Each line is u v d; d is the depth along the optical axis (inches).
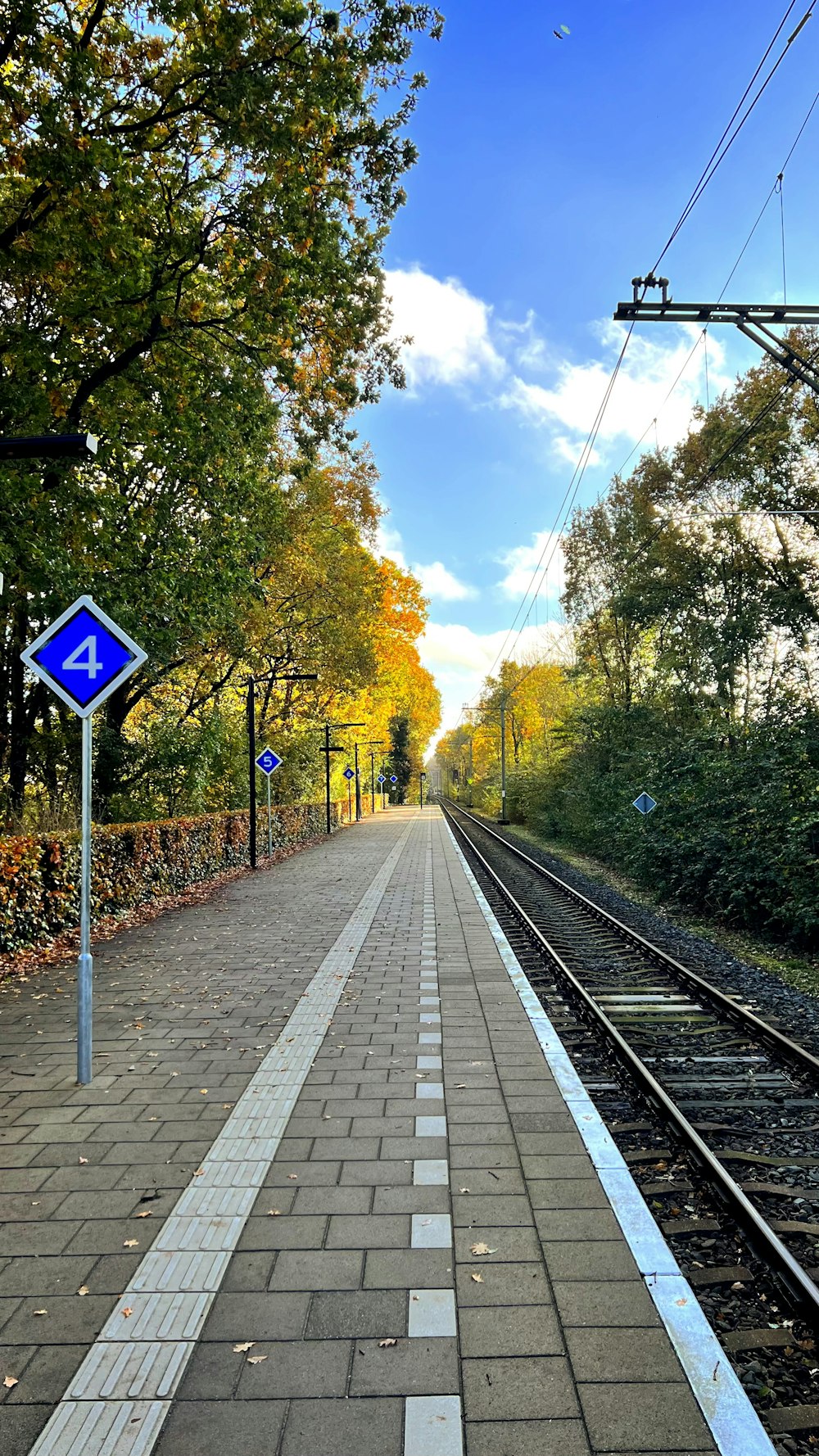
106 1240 143.2
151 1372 109.3
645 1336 116.0
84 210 365.4
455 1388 106.0
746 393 849.5
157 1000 315.0
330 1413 101.8
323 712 1592.0
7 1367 111.2
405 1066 233.8
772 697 797.2
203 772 957.2
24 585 484.1
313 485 1028.5
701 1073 256.1
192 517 698.2
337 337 483.2
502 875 868.0
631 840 874.1
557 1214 150.3
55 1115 199.6
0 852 398.9
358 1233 144.0
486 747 2731.3
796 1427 104.2
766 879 517.7
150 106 410.0
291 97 376.8
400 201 428.1
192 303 481.4
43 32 365.1
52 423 480.4
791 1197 172.6
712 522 887.1
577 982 349.4
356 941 443.5
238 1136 186.2
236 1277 131.0
